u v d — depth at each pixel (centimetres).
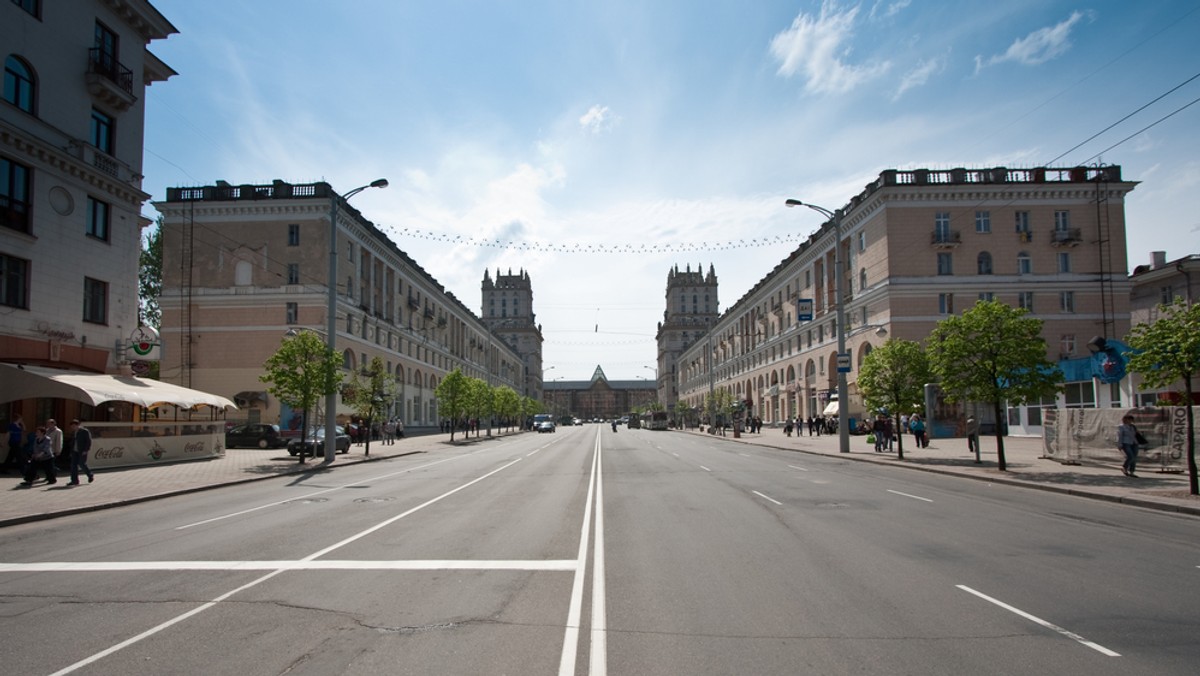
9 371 2212
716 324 11344
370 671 505
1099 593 712
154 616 651
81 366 2525
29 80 2334
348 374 5181
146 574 829
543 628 606
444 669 509
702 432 7981
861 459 2812
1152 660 520
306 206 4919
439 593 725
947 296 4919
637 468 2481
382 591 734
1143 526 1145
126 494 1681
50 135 2381
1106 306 4947
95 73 2531
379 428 5278
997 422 2122
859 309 5434
